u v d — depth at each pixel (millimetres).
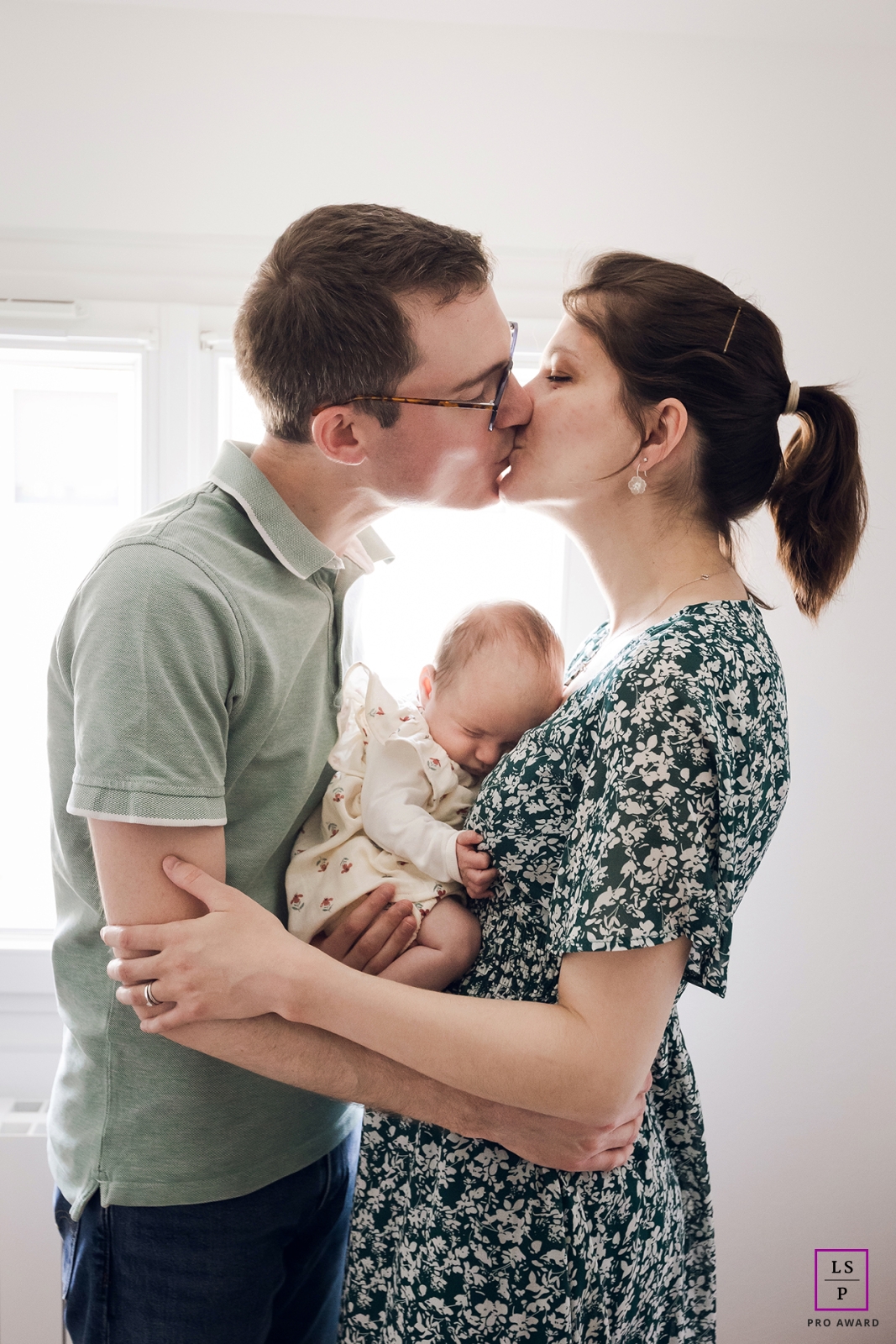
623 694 866
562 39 1613
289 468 1055
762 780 900
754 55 1635
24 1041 1732
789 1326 1900
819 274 1686
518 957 1024
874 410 1720
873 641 1770
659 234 1660
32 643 1880
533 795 972
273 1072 918
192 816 882
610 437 989
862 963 1835
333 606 1124
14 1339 1592
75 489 1837
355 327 952
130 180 1583
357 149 1607
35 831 1914
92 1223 1061
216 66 1572
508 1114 909
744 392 958
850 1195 1879
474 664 1113
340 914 1082
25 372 1750
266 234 1612
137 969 882
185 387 1648
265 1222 1104
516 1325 969
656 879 831
